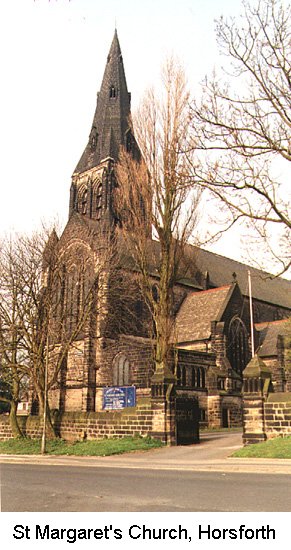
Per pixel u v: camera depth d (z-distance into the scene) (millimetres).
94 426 31562
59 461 24562
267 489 13242
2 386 64688
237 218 20141
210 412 47562
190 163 21078
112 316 50000
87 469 20484
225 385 49375
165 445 28141
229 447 27250
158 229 31484
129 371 49938
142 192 31875
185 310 62438
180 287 65438
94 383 52281
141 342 54969
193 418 30406
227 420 48094
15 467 21938
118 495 12461
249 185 19781
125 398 37250
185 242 31641
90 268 43719
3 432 36781
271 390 26359
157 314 31188
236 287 59438
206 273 69312
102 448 27453
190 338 56344
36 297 34531
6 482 15664
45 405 30281
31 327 33688
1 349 34031
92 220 59719
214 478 16219
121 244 45656
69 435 32875
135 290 49625
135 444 27641
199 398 46938
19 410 70500
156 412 28969
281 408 25312
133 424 29859
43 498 12211
